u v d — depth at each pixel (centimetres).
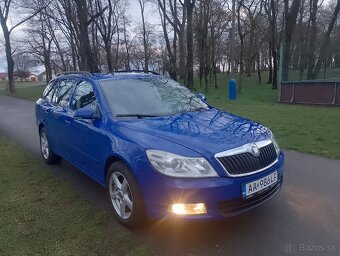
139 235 362
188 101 496
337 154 668
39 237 360
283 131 908
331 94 1516
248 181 337
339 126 957
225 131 372
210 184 319
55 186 509
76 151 493
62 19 3816
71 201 452
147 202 343
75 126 481
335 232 365
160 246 342
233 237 357
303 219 394
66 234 365
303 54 2311
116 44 4516
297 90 1661
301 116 1180
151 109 451
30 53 5297
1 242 351
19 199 460
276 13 3659
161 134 359
